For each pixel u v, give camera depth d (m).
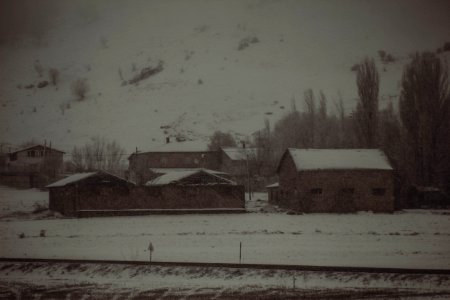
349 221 41.19
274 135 83.38
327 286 21.48
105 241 32.44
